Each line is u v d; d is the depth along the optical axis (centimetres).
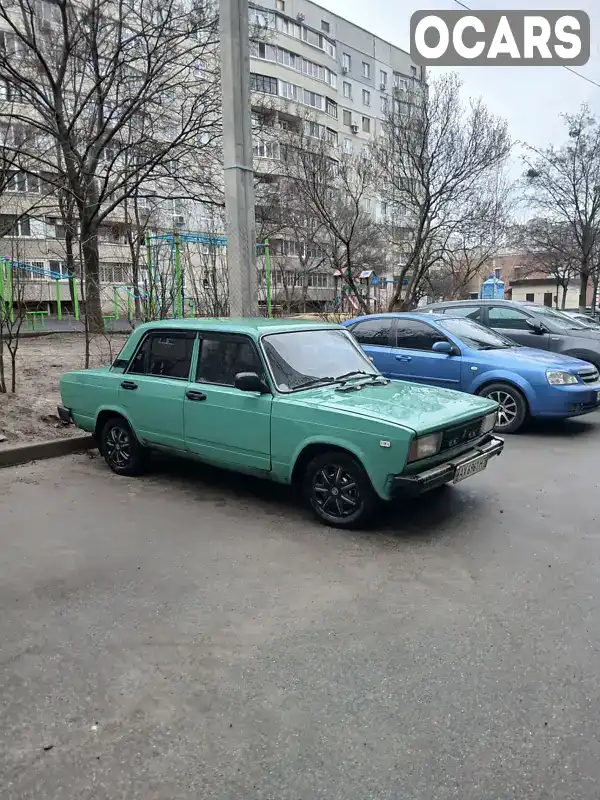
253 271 878
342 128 5353
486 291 2906
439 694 255
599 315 3353
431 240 1895
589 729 234
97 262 1733
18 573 372
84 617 320
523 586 354
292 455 451
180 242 1195
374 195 2533
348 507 441
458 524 453
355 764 216
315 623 313
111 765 217
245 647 292
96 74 1683
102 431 605
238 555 399
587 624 311
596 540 422
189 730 235
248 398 473
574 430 809
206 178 1780
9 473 593
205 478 576
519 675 268
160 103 1686
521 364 773
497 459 650
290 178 2158
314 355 515
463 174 1733
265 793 204
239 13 827
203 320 552
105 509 490
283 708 247
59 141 1675
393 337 884
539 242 2752
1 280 1281
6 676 269
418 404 457
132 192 1806
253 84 2384
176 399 522
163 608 329
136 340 580
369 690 258
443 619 317
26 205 2000
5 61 1614
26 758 220
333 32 5241
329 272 3378
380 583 358
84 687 262
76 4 1806
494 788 205
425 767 215
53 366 1063
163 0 1620
